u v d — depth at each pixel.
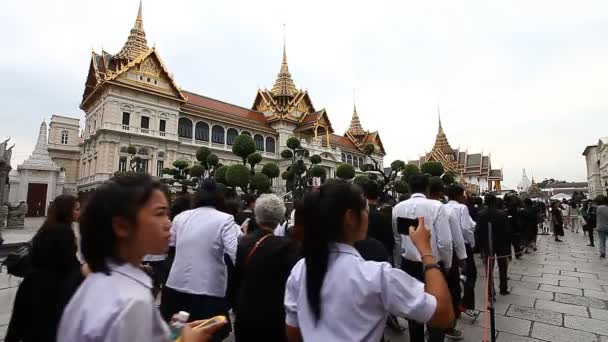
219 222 3.68
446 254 4.39
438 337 3.76
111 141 36.12
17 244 11.78
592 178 65.75
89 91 44.00
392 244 5.51
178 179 27.12
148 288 1.36
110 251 1.36
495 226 7.11
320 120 58.28
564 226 24.78
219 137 48.62
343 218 1.78
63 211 3.00
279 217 3.34
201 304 3.49
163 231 1.49
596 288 7.36
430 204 4.53
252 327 2.86
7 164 18.78
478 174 82.81
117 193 1.38
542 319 5.50
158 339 1.34
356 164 69.88
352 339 1.56
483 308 6.09
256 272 2.95
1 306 6.04
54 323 2.59
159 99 40.91
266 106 59.81
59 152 47.50
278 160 54.03
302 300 1.78
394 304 1.58
